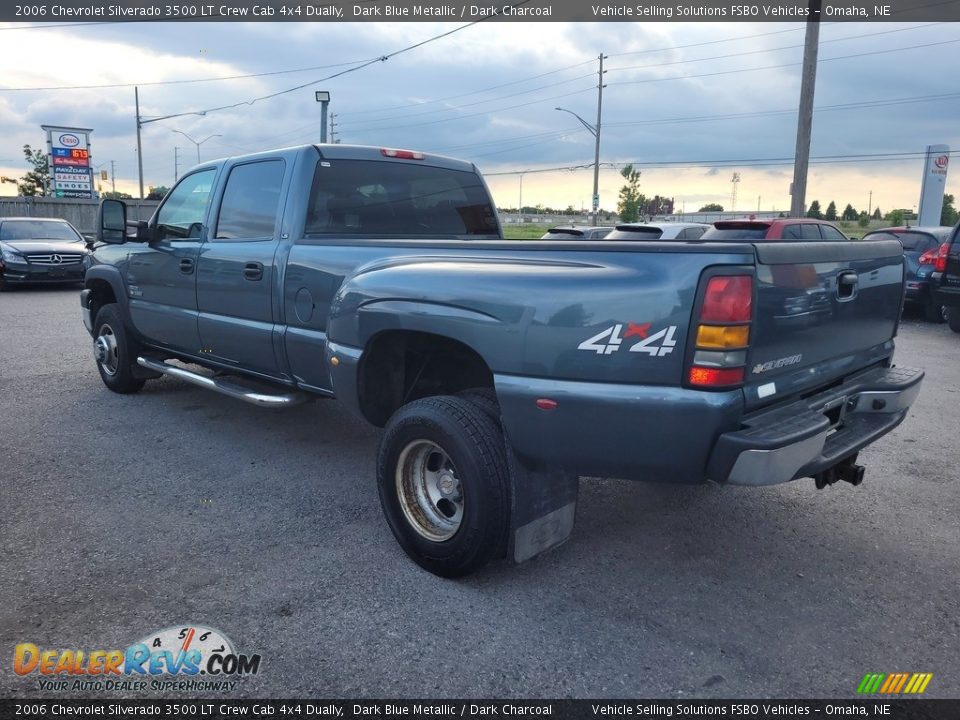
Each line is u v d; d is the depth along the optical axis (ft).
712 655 9.26
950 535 12.78
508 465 10.28
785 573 11.40
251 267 15.21
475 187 18.39
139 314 19.65
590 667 8.98
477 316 10.02
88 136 128.57
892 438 18.43
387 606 10.28
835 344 10.75
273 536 12.45
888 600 10.63
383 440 11.45
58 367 25.79
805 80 56.65
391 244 12.41
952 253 34.14
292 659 9.05
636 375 8.82
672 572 11.39
